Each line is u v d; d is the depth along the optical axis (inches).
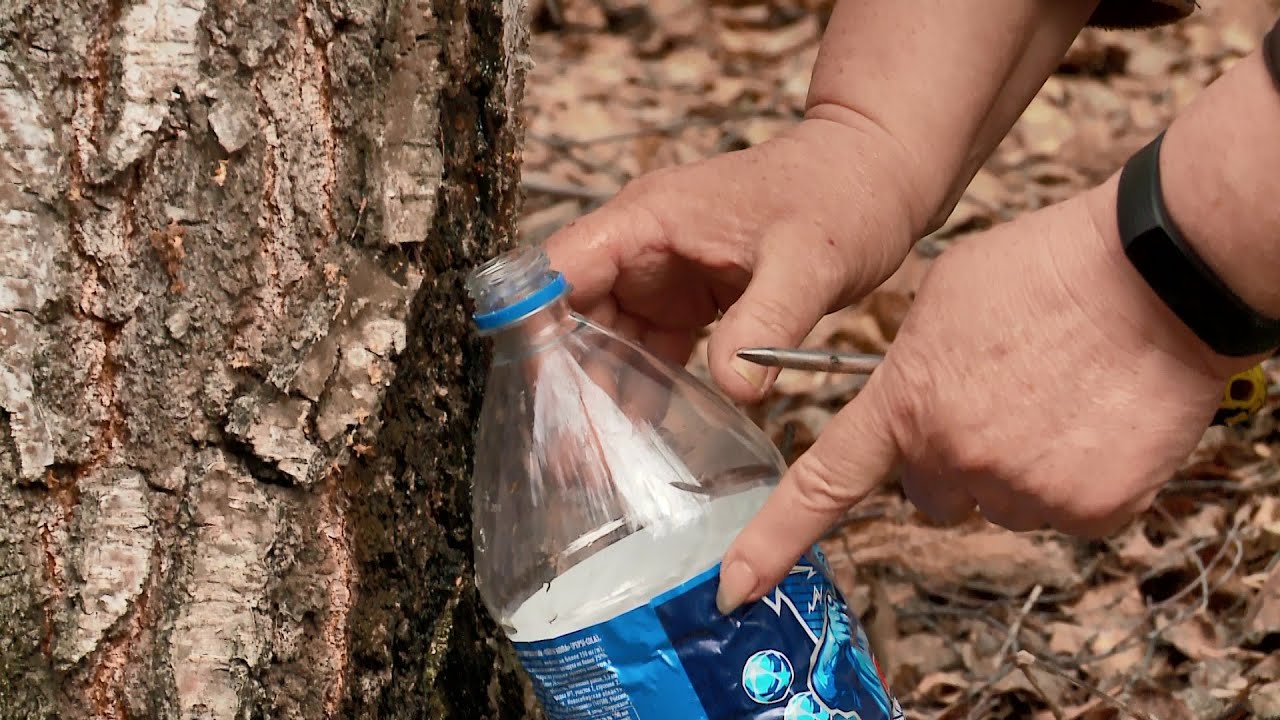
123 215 47.8
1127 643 84.1
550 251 58.4
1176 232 39.8
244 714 50.8
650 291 61.5
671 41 172.7
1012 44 60.0
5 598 47.6
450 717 57.5
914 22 59.3
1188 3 61.1
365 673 53.6
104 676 49.6
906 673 84.5
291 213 50.1
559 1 179.9
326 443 51.1
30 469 47.3
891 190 58.7
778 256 55.9
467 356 56.9
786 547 45.7
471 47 55.5
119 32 47.1
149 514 49.4
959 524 96.7
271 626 51.2
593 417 52.0
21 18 45.9
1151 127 149.8
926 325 44.7
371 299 52.0
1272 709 73.0
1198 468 97.9
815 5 177.3
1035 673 81.7
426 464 55.1
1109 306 42.0
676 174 59.6
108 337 48.4
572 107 157.6
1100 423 42.6
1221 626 84.4
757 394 52.3
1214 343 40.6
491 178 58.6
